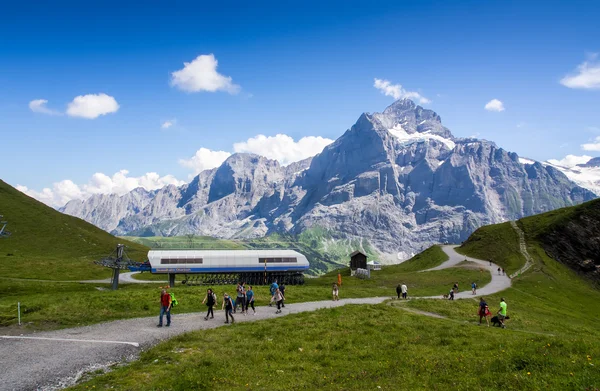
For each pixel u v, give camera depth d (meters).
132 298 47.97
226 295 37.50
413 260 175.25
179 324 36.56
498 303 66.81
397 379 20.02
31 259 122.88
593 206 157.62
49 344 28.28
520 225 172.12
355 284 101.44
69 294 50.91
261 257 106.31
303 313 42.03
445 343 28.97
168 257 100.94
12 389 19.83
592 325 68.94
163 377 20.92
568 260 140.50
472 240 176.62
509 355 22.14
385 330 33.12
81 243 160.12
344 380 20.34
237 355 25.08
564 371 18.62
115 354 26.19
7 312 37.91
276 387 19.30
